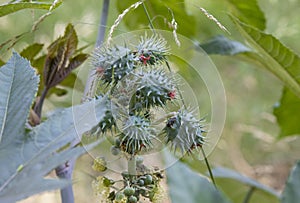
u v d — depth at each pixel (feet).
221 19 3.35
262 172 4.28
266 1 4.17
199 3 2.97
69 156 1.57
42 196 3.29
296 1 4.17
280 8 4.19
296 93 2.52
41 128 1.67
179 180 1.66
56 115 1.69
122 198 1.79
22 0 2.06
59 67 2.20
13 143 1.66
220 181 3.02
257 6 2.74
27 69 1.79
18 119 1.70
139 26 2.54
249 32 2.23
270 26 4.17
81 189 2.55
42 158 1.61
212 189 1.66
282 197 1.69
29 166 1.58
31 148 1.65
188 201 1.64
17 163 1.62
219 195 1.66
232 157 4.33
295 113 2.93
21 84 1.76
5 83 1.77
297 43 4.26
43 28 2.83
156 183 1.83
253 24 2.84
